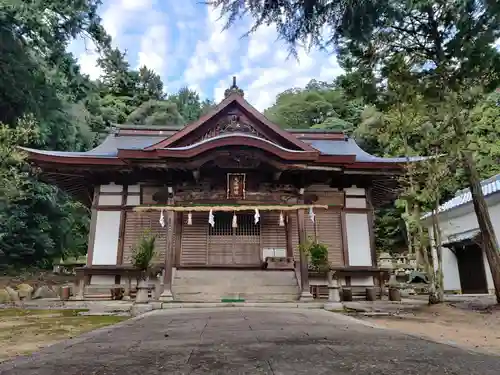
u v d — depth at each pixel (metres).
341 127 41.81
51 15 23.17
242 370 2.78
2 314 9.93
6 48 20.00
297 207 14.24
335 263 16.27
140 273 13.20
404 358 3.25
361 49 11.69
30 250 23.81
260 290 13.77
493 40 9.95
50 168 15.65
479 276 20.53
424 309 10.48
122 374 2.68
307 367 2.86
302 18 7.47
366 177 16.94
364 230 16.77
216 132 16.06
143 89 57.81
